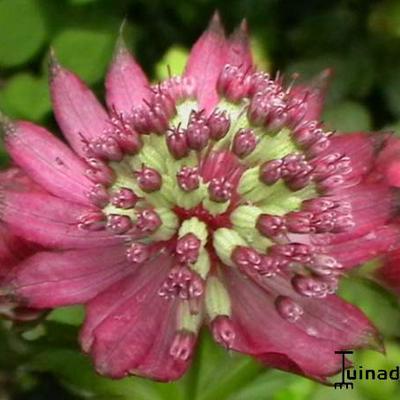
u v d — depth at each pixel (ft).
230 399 0.33
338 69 0.50
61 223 0.26
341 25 0.51
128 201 0.26
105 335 0.24
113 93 0.29
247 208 0.26
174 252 0.26
